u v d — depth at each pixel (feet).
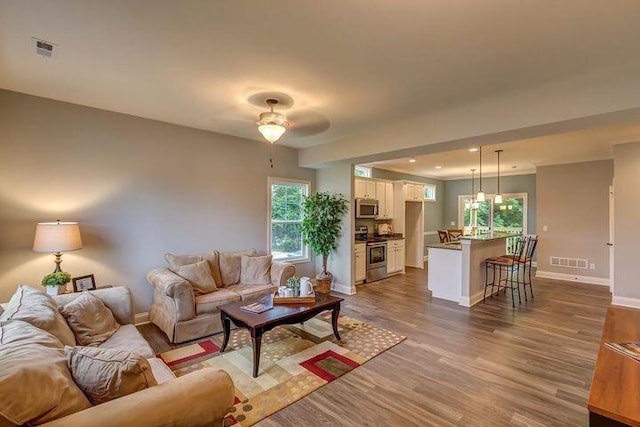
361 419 7.05
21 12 6.08
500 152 18.85
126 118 12.44
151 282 12.44
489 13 6.01
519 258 17.28
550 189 21.90
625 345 4.83
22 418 3.55
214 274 13.66
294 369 9.18
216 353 10.21
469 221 31.17
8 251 10.16
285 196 18.49
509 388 8.25
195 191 14.43
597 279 20.10
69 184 11.22
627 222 15.61
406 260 28.48
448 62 8.01
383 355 10.10
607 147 17.11
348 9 5.92
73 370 4.59
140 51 7.63
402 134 13.15
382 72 8.59
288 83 9.35
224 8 5.94
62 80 9.34
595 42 7.00
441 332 12.06
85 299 8.26
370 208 22.81
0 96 9.98
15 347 4.51
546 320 13.47
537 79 8.95
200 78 9.09
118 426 3.81
